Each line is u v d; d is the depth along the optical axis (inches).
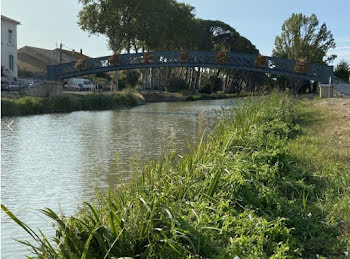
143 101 1740.9
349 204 204.7
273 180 225.6
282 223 172.6
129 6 2138.3
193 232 152.1
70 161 441.4
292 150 323.6
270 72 1627.7
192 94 2279.8
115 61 1804.9
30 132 698.2
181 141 539.8
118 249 143.6
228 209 177.2
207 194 192.4
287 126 453.4
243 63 1668.3
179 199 183.9
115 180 347.9
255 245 147.1
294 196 226.7
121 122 868.0
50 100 1171.9
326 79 1565.0
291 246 157.2
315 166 277.1
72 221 152.1
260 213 189.6
